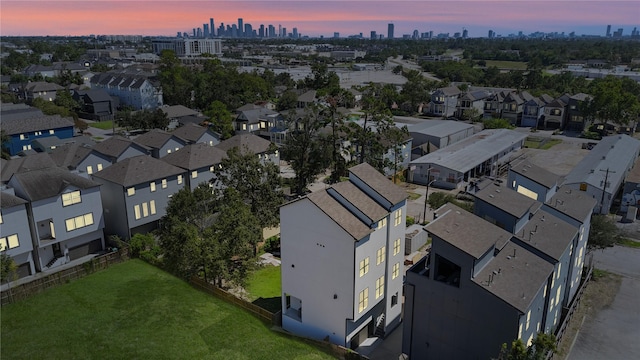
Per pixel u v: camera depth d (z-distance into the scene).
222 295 41.19
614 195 65.88
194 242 40.62
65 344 34.47
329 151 62.44
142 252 49.00
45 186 46.66
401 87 171.12
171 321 37.53
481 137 94.94
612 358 34.12
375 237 34.41
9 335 35.50
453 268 31.39
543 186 41.19
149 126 108.94
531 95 133.12
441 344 30.98
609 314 39.81
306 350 34.16
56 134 94.06
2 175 58.25
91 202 50.19
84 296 41.34
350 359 32.62
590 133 110.69
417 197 69.62
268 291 43.81
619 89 115.62
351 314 33.19
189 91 142.25
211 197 47.81
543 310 33.16
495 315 27.89
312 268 34.31
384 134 75.88
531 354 26.77
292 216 34.31
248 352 33.84
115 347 34.16
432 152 84.25
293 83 174.88
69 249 49.41
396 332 38.06
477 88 160.00
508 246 33.06
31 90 139.50
